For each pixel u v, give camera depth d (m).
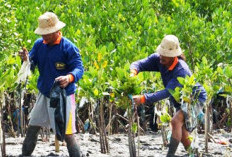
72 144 11.28
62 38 11.32
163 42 11.57
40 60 11.40
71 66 11.19
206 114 13.76
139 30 18.80
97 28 19.03
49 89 11.36
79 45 16.28
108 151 13.91
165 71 11.86
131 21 19.55
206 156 13.59
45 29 11.03
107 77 13.11
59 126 10.96
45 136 16.39
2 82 11.48
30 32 16.94
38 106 11.65
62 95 10.87
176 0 20.58
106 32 18.88
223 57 17.50
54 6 20.14
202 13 23.80
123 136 17.58
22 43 16.83
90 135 16.83
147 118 19.28
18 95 16.02
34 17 18.19
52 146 14.70
